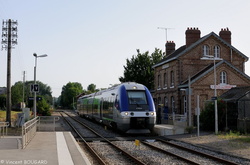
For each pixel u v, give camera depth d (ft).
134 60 165.78
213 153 47.16
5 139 55.57
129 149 51.83
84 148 52.54
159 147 53.98
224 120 81.15
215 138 63.98
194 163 37.63
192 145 56.08
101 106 99.30
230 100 82.28
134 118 71.20
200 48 117.91
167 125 89.76
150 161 41.14
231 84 108.99
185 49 116.16
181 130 75.00
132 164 39.11
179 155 45.34
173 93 120.06
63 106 474.49
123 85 76.89
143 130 72.43
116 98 76.84
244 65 121.60
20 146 46.26
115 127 80.48
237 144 54.70
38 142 51.44
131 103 72.38
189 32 120.98
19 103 262.88
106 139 64.95
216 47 119.55
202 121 84.12
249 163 38.99
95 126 102.94
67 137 59.77
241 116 78.13
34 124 63.10
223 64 108.58
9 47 101.19
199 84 106.73
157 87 139.23
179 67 116.26
